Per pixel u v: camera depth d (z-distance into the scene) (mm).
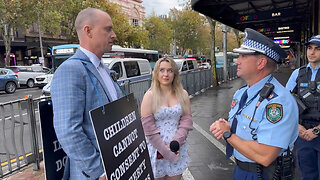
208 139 4941
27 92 15227
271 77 1525
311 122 2379
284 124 1358
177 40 37344
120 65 8445
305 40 11281
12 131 3488
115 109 1589
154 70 2355
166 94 2369
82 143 1439
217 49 26125
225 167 3658
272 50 1466
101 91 1640
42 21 18328
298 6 9234
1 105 3330
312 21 8453
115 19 23719
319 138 2328
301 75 2508
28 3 16203
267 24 12211
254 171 1539
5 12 15609
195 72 11367
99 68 1766
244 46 1524
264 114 1421
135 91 5973
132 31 25609
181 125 2381
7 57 18594
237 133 1561
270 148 1357
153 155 2273
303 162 2488
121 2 36344
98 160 1494
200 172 3506
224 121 1694
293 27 11867
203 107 8289
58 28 19969
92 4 21766
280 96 1398
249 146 1432
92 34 1651
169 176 2320
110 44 1739
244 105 1562
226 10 8883
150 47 35375
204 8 7418
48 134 1691
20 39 27141
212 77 14320
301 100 2441
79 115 1481
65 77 1481
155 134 2234
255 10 9375
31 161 3594
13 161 3992
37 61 29094
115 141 1524
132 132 1773
